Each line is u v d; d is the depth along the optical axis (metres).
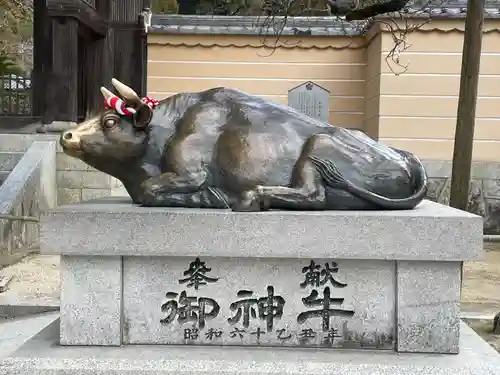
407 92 10.89
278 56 12.32
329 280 3.16
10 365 2.98
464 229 3.02
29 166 9.77
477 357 3.05
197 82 12.38
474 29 6.83
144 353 3.08
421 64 10.83
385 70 10.88
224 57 12.34
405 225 3.04
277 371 2.92
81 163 10.65
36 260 8.82
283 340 3.18
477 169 10.80
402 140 10.95
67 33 11.12
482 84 10.74
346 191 3.27
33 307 5.96
